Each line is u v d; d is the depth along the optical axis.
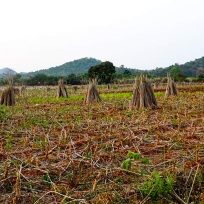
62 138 9.04
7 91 21.33
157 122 11.35
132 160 7.01
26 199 5.67
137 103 16.69
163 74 73.69
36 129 10.73
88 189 5.97
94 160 7.26
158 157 7.61
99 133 10.02
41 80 78.56
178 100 19.97
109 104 19.23
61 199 5.61
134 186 5.87
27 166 6.90
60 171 6.71
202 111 14.59
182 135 9.32
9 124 11.80
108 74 65.81
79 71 144.75
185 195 5.81
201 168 6.54
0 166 6.94
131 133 9.49
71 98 27.41
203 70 96.31
